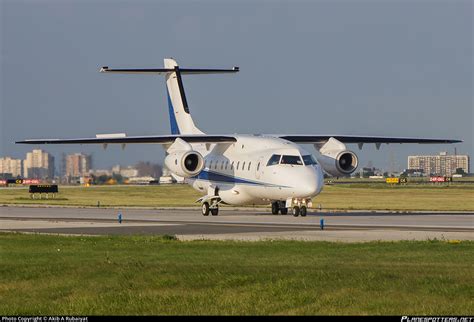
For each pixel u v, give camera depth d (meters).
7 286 64.69
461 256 78.25
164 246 89.50
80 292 62.09
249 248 86.25
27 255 81.38
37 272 69.19
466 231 111.81
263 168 149.38
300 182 143.25
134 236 101.81
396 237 101.88
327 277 63.59
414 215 156.25
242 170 155.12
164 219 145.50
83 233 111.38
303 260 75.31
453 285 60.41
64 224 130.75
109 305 57.69
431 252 81.81
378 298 57.19
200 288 61.84
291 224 127.62
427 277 63.19
